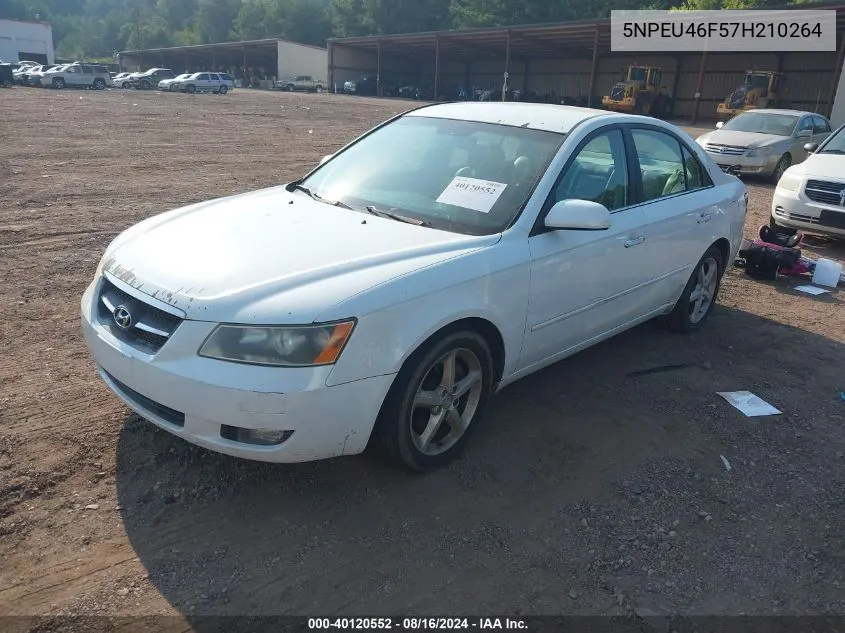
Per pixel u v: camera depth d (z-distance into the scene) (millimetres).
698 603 2650
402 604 2570
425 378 3152
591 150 4062
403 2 84000
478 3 70438
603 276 4074
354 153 4473
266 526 2934
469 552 2852
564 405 4129
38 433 3467
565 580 2729
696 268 5160
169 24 133250
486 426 3832
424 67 69875
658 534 3021
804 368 4898
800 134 15367
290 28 101250
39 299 5391
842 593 2742
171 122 22375
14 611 2434
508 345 3525
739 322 5797
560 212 3518
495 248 3377
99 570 2643
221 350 2707
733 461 3629
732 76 45625
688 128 33281
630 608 2604
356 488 3215
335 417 2799
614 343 5156
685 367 4781
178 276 2963
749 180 15219
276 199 4043
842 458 3723
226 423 2719
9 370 4137
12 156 12828
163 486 3135
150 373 2812
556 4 65500
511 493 3250
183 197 9828
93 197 9492
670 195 4781
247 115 27594
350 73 66812
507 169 3840
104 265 3320
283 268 2979
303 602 2553
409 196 3865
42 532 2811
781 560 2908
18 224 7738
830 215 8320
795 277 7301
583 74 56000
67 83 46125
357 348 2783
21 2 139750
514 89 60844
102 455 3326
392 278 2953
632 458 3600
